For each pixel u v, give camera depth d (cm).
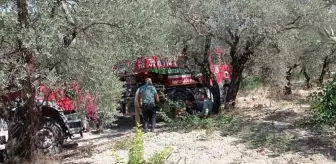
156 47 897
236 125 1079
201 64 1453
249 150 853
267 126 1061
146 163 579
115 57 837
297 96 1942
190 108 1436
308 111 1218
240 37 1284
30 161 869
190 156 832
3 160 908
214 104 1460
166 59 1399
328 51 1955
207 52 1409
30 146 873
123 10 766
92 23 761
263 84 2005
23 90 775
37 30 654
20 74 700
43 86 790
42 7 673
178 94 1445
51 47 707
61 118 984
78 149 1006
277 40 1302
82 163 853
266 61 1443
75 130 1018
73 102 916
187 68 1459
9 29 670
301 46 1714
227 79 1587
